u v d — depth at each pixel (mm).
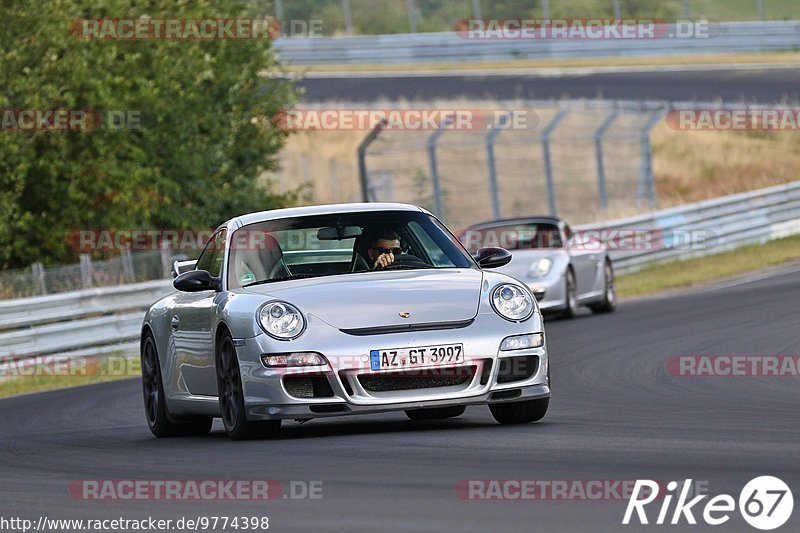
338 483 21156
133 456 27719
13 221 73500
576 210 125125
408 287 27812
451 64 163250
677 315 60062
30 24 74625
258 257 30047
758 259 88938
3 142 71250
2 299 62531
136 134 81125
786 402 31141
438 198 99438
